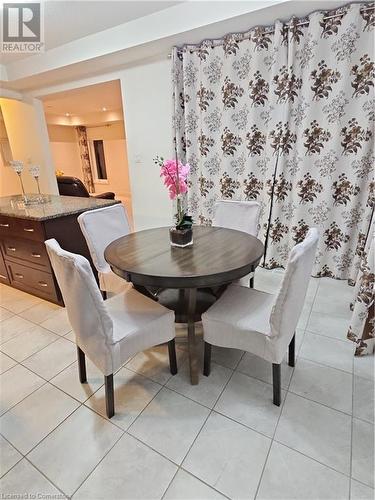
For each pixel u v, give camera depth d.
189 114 3.21
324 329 2.09
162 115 3.47
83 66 3.51
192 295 1.53
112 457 1.26
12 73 4.08
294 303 1.30
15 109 5.04
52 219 2.40
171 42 2.90
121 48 3.00
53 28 2.95
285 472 1.18
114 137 8.58
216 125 3.13
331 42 2.38
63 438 1.36
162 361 1.85
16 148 5.40
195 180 3.42
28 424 1.44
